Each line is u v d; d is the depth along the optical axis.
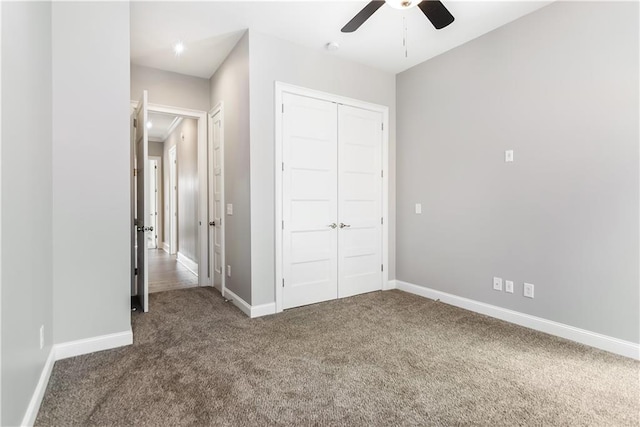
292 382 1.91
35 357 1.65
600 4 2.32
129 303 2.42
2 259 1.20
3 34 1.23
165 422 1.55
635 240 2.18
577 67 2.43
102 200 2.30
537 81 2.67
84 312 2.25
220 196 3.77
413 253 3.86
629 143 2.20
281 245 3.20
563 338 2.53
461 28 2.96
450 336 2.58
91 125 2.25
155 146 7.86
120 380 1.91
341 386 1.87
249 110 3.00
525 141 2.76
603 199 2.32
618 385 1.88
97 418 1.57
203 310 3.22
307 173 3.37
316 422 1.56
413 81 3.81
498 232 2.97
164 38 3.13
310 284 3.42
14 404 1.33
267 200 3.12
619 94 2.23
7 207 1.26
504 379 1.94
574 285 2.48
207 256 4.27
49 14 2.07
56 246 2.14
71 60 2.18
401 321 2.92
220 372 2.01
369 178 3.85
